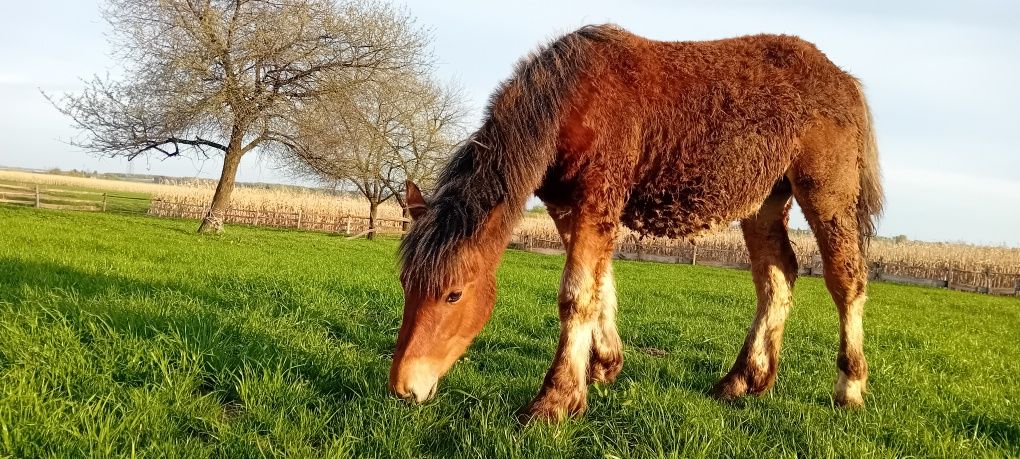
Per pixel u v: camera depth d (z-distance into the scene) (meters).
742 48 4.33
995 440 3.99
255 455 2.71
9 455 2.45
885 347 7.79
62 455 2.48
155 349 3.69
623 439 3.17
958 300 19.34
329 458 2.69
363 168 26.95
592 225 3.70
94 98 21.20
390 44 22.73
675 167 3.94
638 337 6.83
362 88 22.50
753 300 12.51
